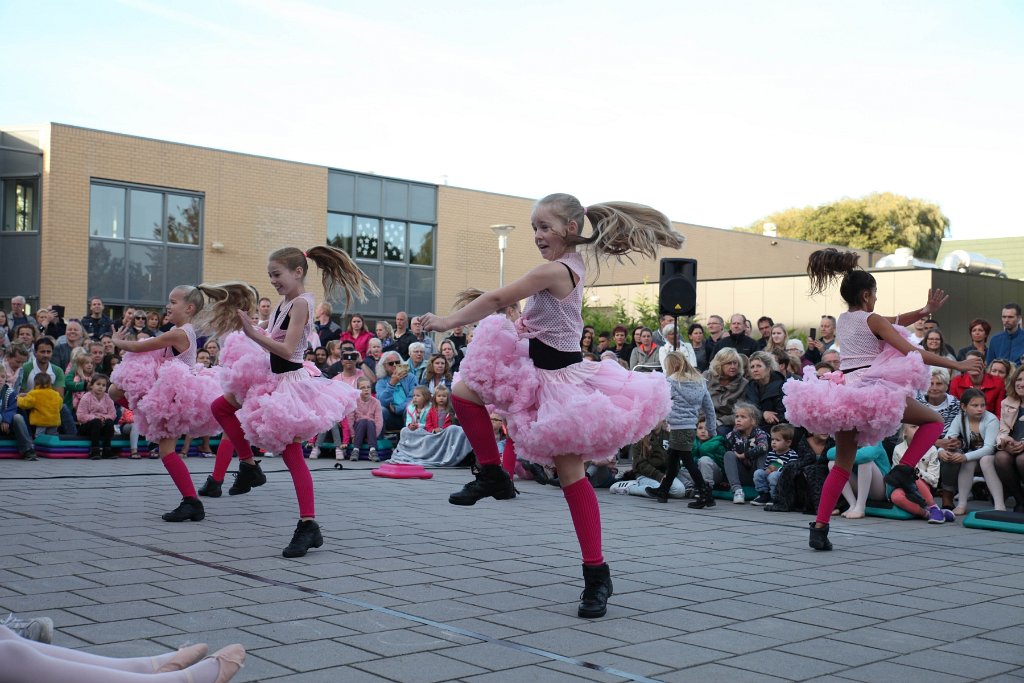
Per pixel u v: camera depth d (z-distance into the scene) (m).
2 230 19.28
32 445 10.62
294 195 21.84
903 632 3.90
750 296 20.22
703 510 7.87
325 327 13.56
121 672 2.46
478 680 3.15
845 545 6.16
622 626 3.90
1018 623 4.08
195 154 20.48
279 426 5.09
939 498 8.58
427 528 6.30
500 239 19.80
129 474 9.07
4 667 2.29
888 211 53.72
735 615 4.13
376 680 3.12
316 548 5.39
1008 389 8.05
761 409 8.99
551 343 4.19
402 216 23.73
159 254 20.09
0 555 4.96
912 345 5.61
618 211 4.32
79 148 19.08
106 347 12.14
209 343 11.69
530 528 6.44
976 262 20.45
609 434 4.05
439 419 11.09
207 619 3.80
